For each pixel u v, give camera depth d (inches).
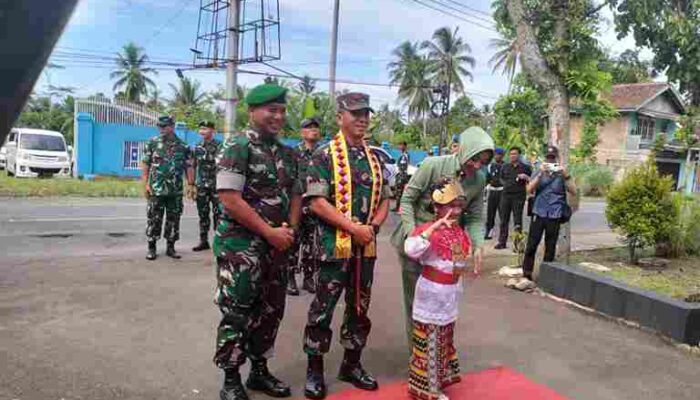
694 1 266.7
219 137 915.4
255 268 125.3
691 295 238.7
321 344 136.4
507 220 358.9
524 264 261.1
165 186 266.1
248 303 127.2
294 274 222.2
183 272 248.7
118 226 375.6
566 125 270.4
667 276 289.9
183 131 850.8
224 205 121.0
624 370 166.7
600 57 278.5
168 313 191.3
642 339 193.8
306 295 224.4
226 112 598.9
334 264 134.3
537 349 179.5
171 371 146.6
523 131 734.5
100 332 170.7
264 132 127.0
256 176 124.0
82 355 152.9
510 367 163.9
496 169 402.0
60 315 183.5
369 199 137.5
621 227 314.0
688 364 173.9
